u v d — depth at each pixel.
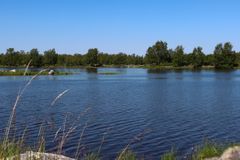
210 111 40.03
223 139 24.25
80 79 108.44
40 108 39.44
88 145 20.91
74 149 19.25
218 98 55.12
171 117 35.06
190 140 23.78
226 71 176.50
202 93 63.78
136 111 39.41
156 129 27.98
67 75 133.62
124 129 27.44
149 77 120.50
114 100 51.72
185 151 20.14
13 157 5.92
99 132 25.41
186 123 31.34
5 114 34.22
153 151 20.42
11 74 114.81
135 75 136.00
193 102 49.50
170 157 15.57
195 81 98.56
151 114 37.00
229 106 44.81
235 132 27.05
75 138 22.56
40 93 61.84
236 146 15.12
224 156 14.10
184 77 120.06
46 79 107.50
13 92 60.50
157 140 23.52
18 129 20.83
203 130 27.84
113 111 39.16
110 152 19.67
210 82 94.19
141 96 58.12
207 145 16.66
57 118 29.95
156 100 52.03
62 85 83.00
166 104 46.97
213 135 25.81
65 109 39.91
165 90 70.44
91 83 90.81
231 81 98.00
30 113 34.28
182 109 41.59
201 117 35.19
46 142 15.79
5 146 6.08
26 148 6.90
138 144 22.03
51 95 58.25
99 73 151.00
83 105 44.84
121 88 75.38
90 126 27.67
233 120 33.19
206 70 189.88
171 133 26.39
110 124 29.78
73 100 51.22
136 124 30.25
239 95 59.84
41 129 6.94
